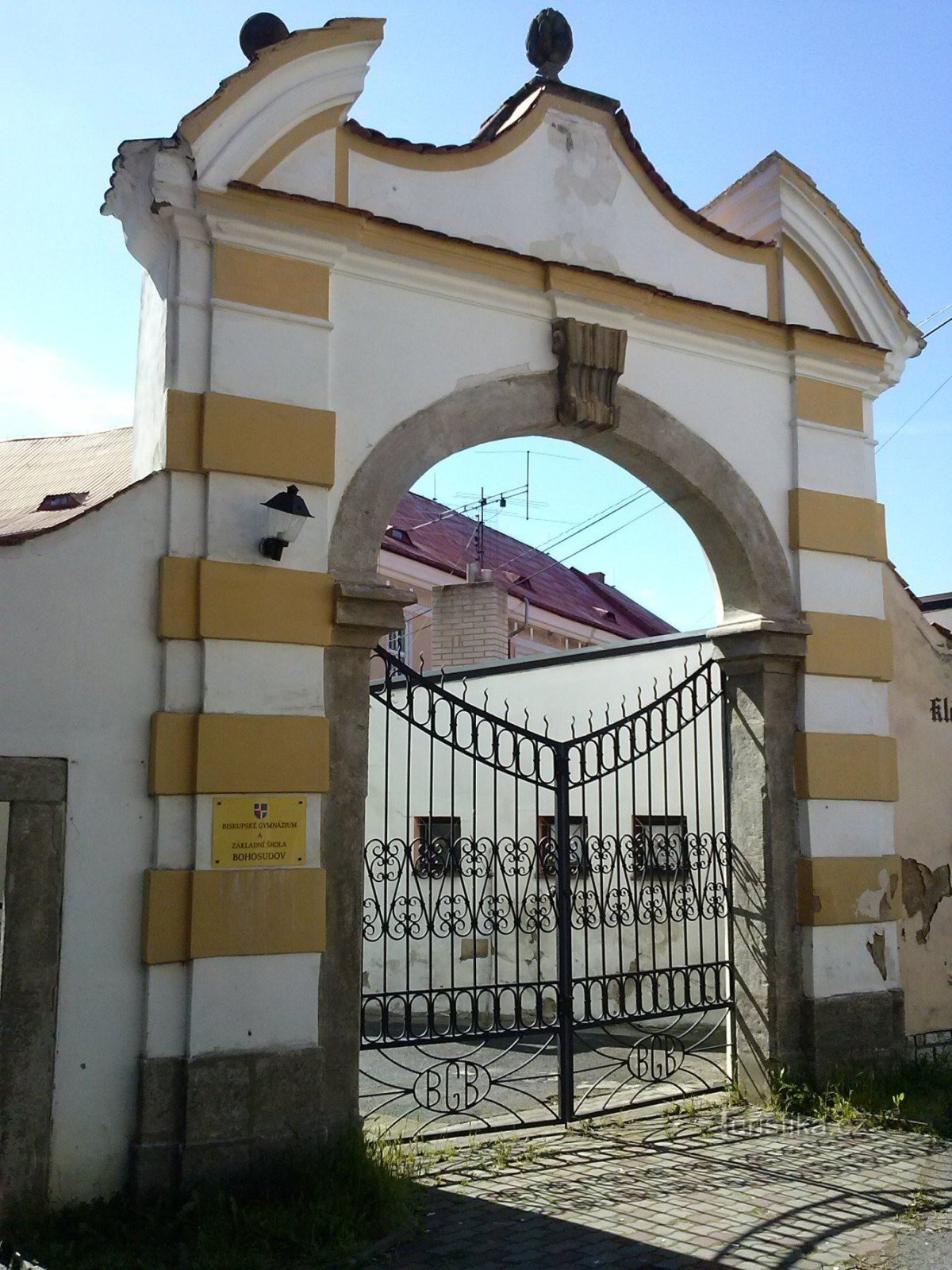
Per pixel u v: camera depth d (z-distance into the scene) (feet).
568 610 72.54
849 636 25.89
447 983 39.34
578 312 23.44
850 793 25.25
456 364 22.11
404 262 21.56
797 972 24.30
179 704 18.67
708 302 24.94
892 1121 22.33
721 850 25.63
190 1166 17.53
